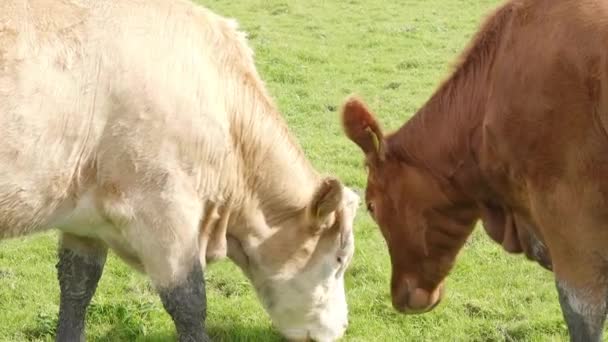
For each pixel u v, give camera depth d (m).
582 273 3.35
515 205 3.60
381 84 8.10
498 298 4.61
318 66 8.71
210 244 3.90
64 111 3.52
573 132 3.25
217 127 3.73
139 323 4.37
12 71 3.45
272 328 4.41
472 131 3.62
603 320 3.39
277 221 4.00
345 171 6.02
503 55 3.44
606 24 3.19
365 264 4.91
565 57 3.25
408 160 3.81
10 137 3.46
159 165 3.64
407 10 11.41
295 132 6.71
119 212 3.64
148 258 3.70
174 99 3.64
